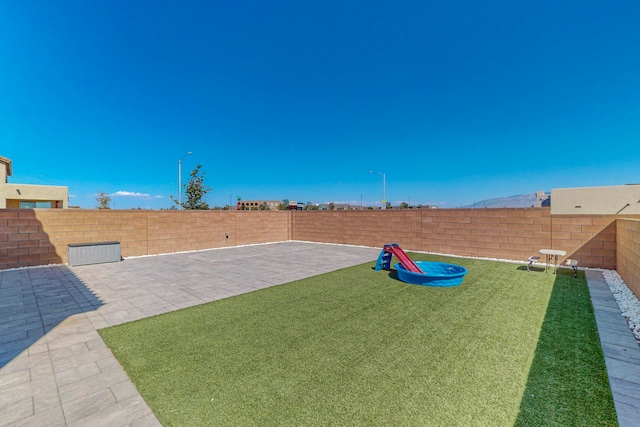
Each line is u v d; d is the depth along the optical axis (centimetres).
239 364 282
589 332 353
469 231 988
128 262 921
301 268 809
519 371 264
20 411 213
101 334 360
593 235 762
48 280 668
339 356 297
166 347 322
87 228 926
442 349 311
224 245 1291
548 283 607
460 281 602
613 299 491
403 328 372
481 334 350
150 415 208
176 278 690
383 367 274
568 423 196
